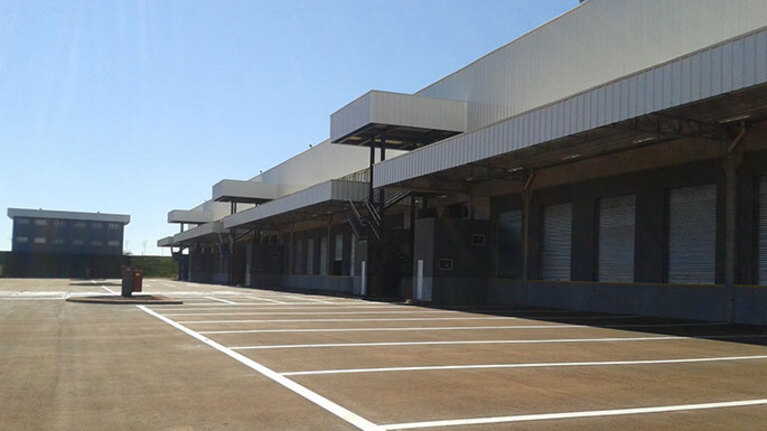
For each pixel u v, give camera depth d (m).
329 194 39.91
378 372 9.95
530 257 30.09
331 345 13.34
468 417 7.08
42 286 51.84
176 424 6.64
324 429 6.50
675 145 22.92
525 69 30.58
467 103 35.16
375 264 38.41
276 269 63.47
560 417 7.12
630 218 25.12
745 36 15.23
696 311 21.78
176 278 102.31
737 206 20.50
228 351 12.20
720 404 7.91
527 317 22.23
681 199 22.92
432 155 28.73
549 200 29.22
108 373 9.66
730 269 20.39
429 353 12.25
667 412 7.43
